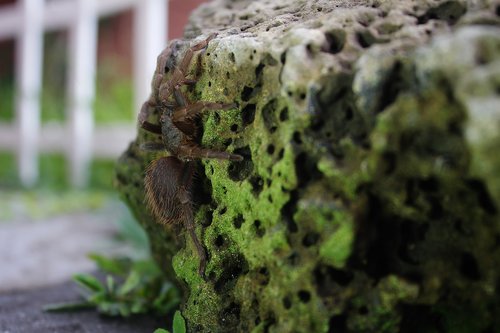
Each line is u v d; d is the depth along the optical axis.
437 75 0.17
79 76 0.75
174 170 0.25
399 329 0.20
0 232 0.53
